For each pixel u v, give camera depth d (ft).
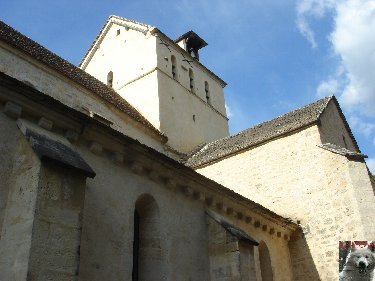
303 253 50.11
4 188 22.89
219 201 39.86
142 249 32.17
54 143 24.76
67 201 22.45
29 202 21.34
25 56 50.16
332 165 51.13
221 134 91.25
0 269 20.66
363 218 44.75
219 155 64.95
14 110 24.59
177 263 32.76
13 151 24.04
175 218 34.42
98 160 29.30
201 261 35.29
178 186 36.01
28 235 20.36
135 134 64.59
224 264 34.86
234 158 63.46
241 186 60.39
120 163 31.01
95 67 91.61
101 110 58.75
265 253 46.47
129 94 80.64
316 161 53.78
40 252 20.22
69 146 26.09
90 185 27.86
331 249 47.80
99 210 27.81
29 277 19.33
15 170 23.44
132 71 82.99
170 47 86.28
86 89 57.26
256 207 44.39
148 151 32.04
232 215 41.81
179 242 33.83
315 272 48.32
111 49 90.27
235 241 34.88
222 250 35.53
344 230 46.96
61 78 54.08
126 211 29.91
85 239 26.00
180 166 34.76
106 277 26.43
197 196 37.68
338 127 65.62
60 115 26.55
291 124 60.39
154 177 33.45
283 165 57.16
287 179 55.83
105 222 27.91
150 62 80.59
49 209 21.45
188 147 77.66
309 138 56.13
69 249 21.53
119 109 61.98
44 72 52.13
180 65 87.40
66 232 21.74
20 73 48.75
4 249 21.11
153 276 30.96
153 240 32.14
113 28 92.07
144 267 31.48
